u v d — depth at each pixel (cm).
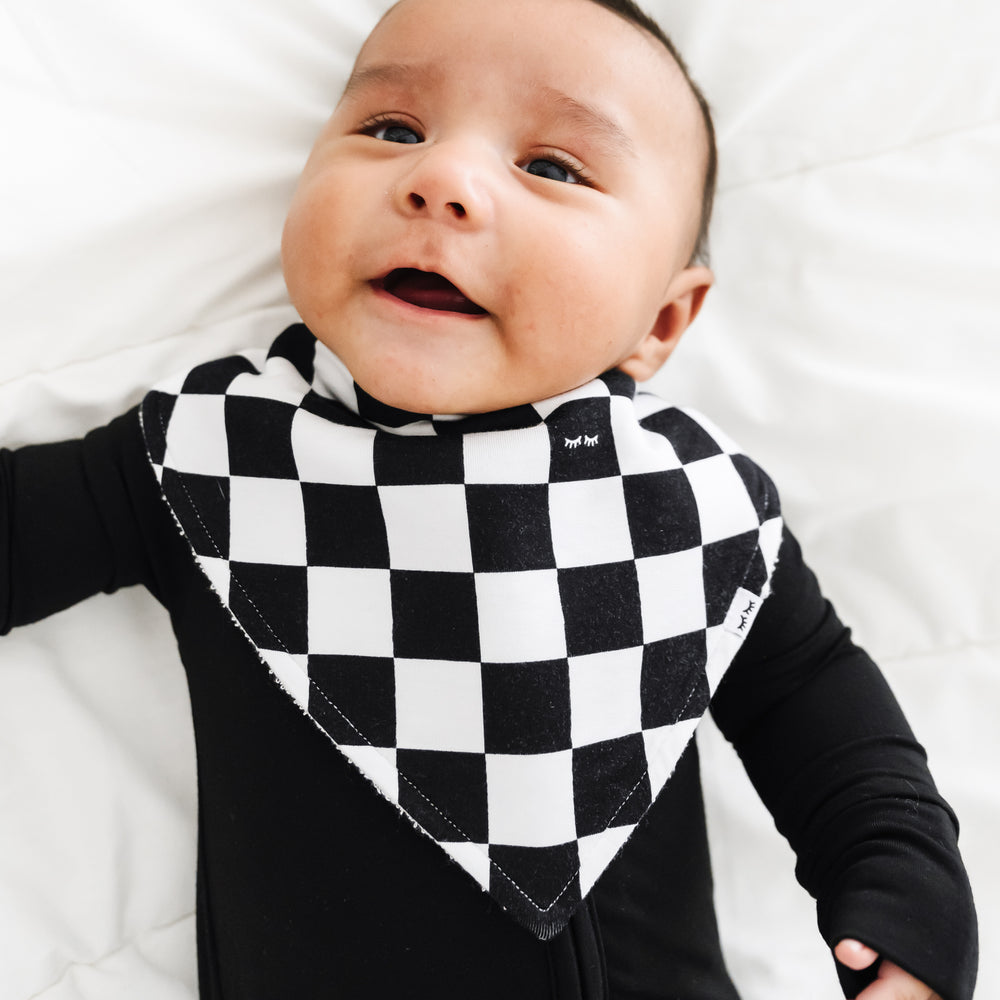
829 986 90
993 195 94
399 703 69
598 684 70
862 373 93
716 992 75
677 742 71
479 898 68
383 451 71
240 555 71
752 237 95
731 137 93
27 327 76
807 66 92
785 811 74
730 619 73
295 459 72
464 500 70
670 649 72
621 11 76
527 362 68
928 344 93
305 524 71
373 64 73
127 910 83
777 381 94
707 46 92
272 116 82
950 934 64
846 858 69
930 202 94
